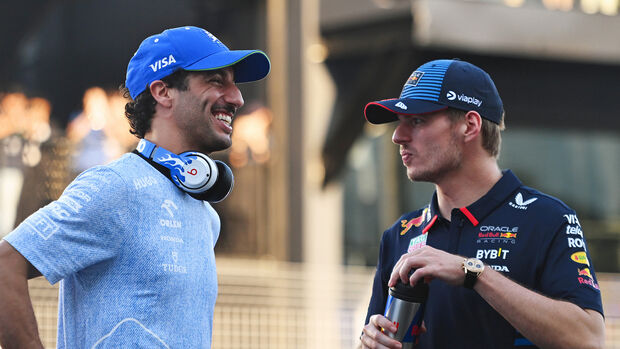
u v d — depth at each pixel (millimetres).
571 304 6793
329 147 27438
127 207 6648
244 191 28188
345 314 24328
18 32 33062
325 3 29203
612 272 36375
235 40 30125
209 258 7152
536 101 34219
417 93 7582
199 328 6867
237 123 28719
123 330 6504
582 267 7027
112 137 26562
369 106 7785
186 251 6883
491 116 7621
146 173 6910
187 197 7105
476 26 29938
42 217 6469
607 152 36719
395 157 33750
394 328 7020
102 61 34156
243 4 29609
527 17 31172
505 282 6770
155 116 7230
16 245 6371
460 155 7539
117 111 27031
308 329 23547
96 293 6625
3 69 32625
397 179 33719
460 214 7527
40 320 18922
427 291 7035
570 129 35938
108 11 34312
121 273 6605
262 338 22859
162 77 7121
